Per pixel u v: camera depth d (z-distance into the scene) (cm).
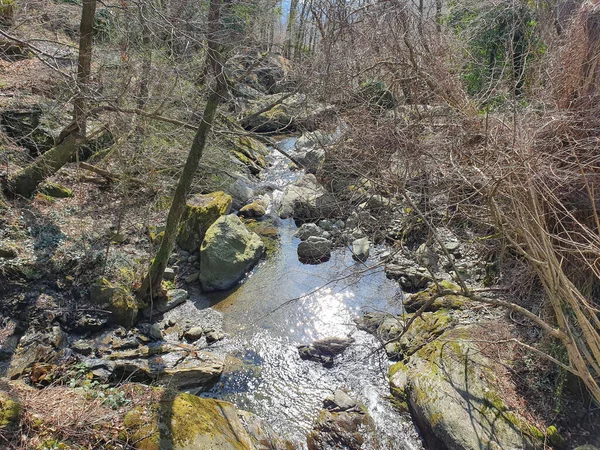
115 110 619
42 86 852
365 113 564
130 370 544
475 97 585
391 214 748
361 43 586
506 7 626
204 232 805
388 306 698
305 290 740
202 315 683
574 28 475
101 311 616
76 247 685
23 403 408
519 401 475
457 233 715
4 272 608
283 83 723
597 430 447
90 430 396
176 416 421
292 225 933
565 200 447
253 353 616
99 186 845
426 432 482
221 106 874
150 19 571
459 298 645
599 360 375
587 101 447
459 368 515
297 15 721
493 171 412
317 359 609
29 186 748
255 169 1138
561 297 439
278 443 472
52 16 921
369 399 545
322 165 726
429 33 574
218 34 581
